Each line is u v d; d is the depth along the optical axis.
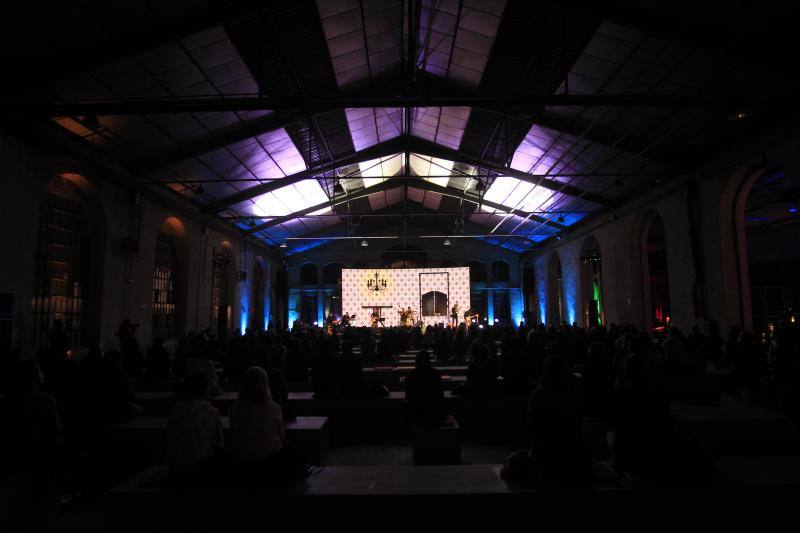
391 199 28.84
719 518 3.36
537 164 17.47
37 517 3.88
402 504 3.35
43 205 10.84
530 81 12.29
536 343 9.13
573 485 3.44
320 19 10.56
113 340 12.53
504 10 10.38
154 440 5.43
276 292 29.42
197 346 7.27
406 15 11.73
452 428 5.68
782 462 3.89
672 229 14.86
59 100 9.45
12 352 7.49
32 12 7.53
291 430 5.53
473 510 3.35
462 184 23.09
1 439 3.85
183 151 13.53
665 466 3.44
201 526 3.37
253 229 22.94
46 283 10.82
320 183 20.80
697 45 8.90
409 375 5.98
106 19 8.18
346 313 29.91
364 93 14.64
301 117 14.09
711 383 7.43
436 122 16.92
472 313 27.77
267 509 3.37
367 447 6.71
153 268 14.56
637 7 8.76
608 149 14.15
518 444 6.81
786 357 6.88
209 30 9.59
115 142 11.79
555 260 28.39
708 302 13.14
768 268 20.81
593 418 6.05
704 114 11.33
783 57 8.85
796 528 3.37
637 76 10.88
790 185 15.68
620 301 18.64
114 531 3.39
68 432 5.41
